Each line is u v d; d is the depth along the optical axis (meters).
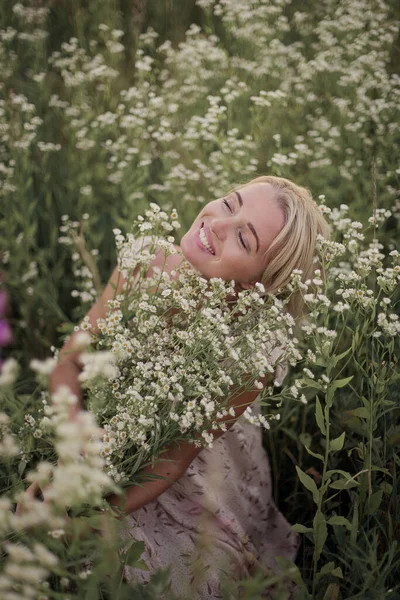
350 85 3.61
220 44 4.09
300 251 1.88
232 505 2.07
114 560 1.28
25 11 3.84
